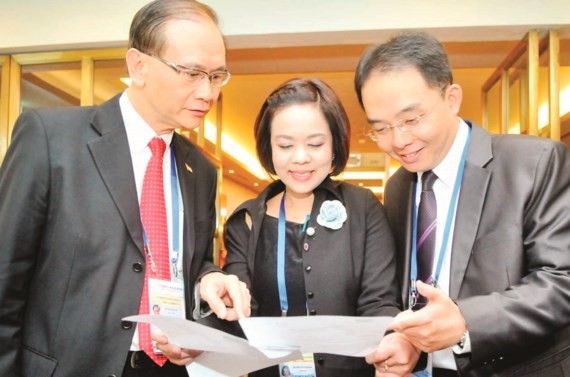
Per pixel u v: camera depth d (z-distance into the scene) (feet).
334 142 4.69
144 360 4.04
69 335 3.75
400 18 11.16
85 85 12.12
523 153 4.09
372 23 11.23
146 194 4.31
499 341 3.33
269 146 4.88
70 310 3.78
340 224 4.59
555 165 3.94
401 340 3.80
